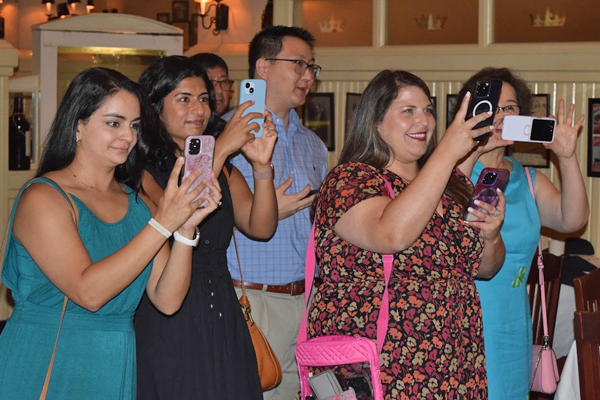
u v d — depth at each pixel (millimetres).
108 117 2055
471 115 2104
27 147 4754
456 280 2279
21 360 2012
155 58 5188
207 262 2539
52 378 2008
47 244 1959
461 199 2393
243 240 3252
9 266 2066
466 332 2283
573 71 4609
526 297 2879
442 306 2201
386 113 2307
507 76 2912
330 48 5359
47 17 8609
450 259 2264
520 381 2791
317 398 2191
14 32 9383
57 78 4949
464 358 2262
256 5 6238
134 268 1962
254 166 2766
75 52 4992
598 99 4570
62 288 1965
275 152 3428
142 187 2297
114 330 2100
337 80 5320
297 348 2232
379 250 2143
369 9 5219
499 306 2756
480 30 4867
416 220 2066
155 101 2691
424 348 2168
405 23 5133
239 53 6102
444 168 2061
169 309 2174
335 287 2264
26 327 2027
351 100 5223
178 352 2408
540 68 4691
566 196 2980
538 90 4738
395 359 2162
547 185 3102
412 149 2305
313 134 3654
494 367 2738
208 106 2787
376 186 2227
